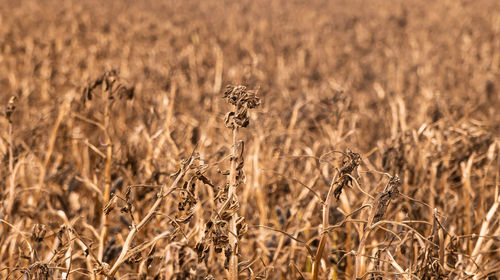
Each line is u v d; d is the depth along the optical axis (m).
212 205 3.45
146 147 4.17
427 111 5.49
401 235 2.93
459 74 9.23
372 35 14.07
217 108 5.79
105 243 3.24
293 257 3.31
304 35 13.27
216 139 5.08
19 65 9.62
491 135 4.00
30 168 4.42
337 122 4.24
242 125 2.35
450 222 3.82
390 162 3.78
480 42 12.78
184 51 9.95
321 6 22.11
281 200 4.32
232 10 19.48
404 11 18.69
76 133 4.91
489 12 18.47
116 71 3.52
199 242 2.29
